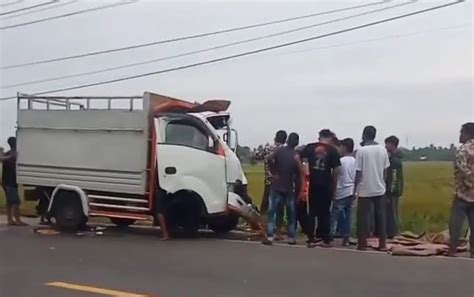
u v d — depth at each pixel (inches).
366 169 462.6
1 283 350.6
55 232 570.6
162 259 425.1
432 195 951.6
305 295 320.5
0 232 573.3
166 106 551.2
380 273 374.3
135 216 552.1
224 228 573.0
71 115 570.9
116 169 552.1
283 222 551.2
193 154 533.0
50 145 581.6
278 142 524.1
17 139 597.9
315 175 486.6
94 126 560.7
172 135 539.5
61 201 576.4
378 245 472.7
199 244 498.6
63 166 575.5
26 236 545.6
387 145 526.0
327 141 497.0
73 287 339.9
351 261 414.6
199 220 543.2
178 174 532.7
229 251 459.8
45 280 358.0
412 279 357.4
